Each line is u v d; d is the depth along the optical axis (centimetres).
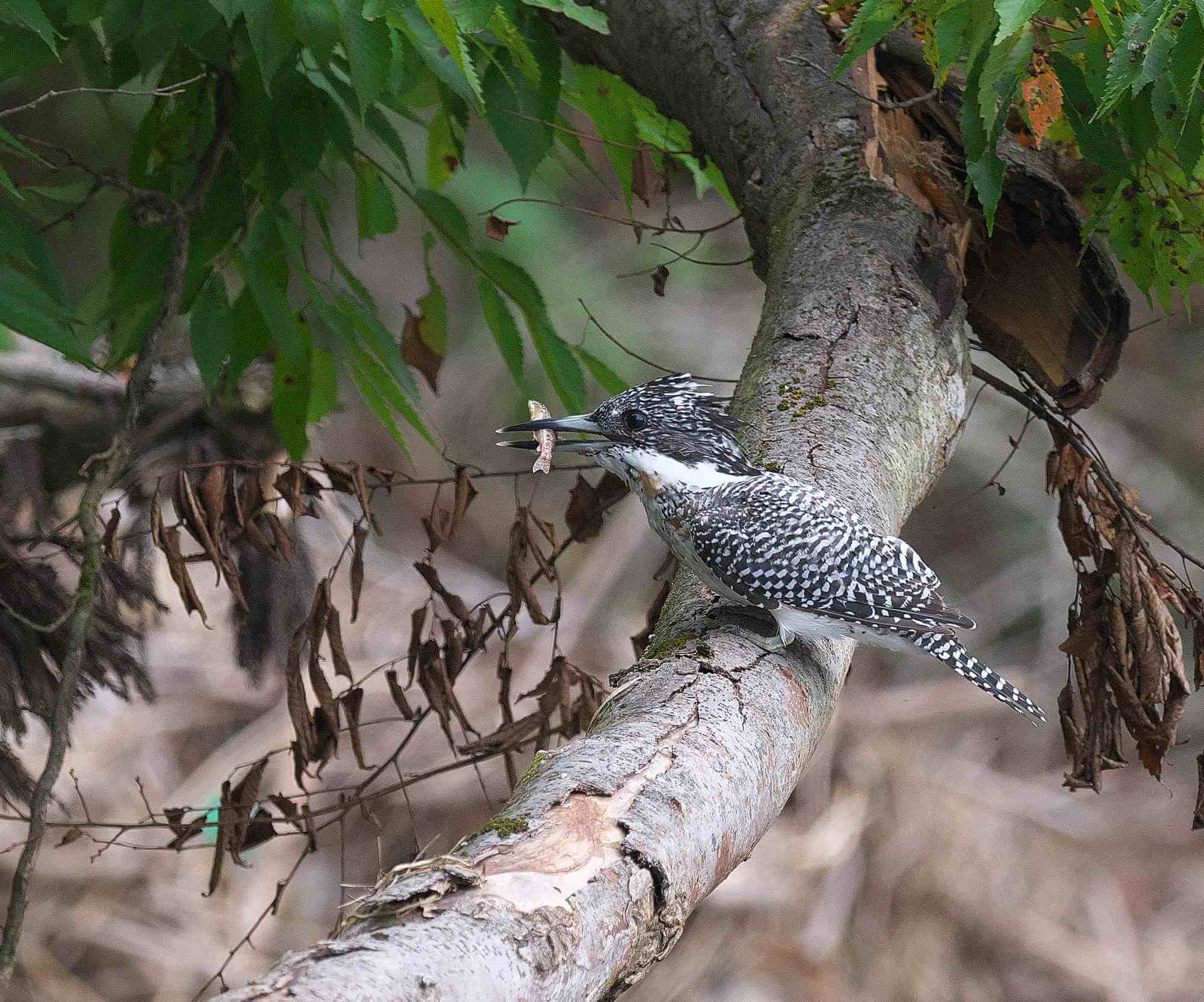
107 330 829
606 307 1980
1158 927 1653
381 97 765
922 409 689
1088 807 1791
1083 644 766
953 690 1889
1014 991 1541
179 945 1466
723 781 450
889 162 770
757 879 1551
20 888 606
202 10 650
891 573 630
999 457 2088
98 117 1183
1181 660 745
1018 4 515
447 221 792
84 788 1555
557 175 1777
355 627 1791
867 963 1509
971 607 2055
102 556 716
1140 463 2123
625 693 505
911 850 1622
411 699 1683
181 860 1540
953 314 736
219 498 699
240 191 774
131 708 1644
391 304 2030
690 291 2092
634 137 873
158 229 775
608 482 780
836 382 676
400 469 2033
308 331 776
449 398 2069
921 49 804
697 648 546
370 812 755
